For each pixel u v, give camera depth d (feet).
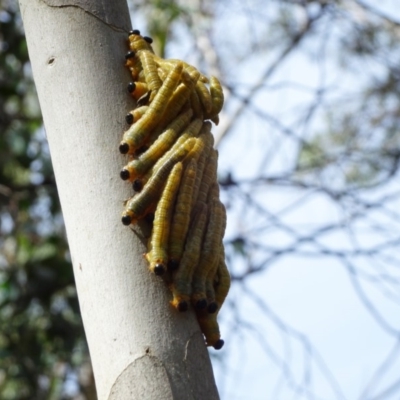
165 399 2.65
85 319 2.74
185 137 2.79
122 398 2.66
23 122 6.98
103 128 2.81
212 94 2.90
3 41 6.68
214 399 2.68
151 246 2.72
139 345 2.68
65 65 2.85
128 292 2.71
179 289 2.70
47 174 6.72
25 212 6.88
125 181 2.77
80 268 2.75
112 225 2.74
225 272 2.79
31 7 2.91
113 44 2.88
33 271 6.41
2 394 6.49
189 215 2.74
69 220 2.79
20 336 6.36
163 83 2.83
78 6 2.88
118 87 2.85
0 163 6.68
